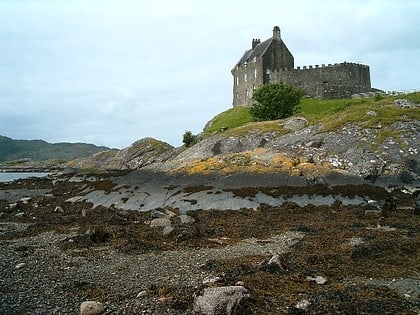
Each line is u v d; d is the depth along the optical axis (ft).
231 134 165.27
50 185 176.55
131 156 284.82
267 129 163.32
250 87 284.00
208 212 95.96
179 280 47.44
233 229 78.69
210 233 74.79
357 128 129.39
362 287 42.80
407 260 53.31
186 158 161.89
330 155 119.65
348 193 99.60
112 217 90.02
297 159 121.08
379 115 135.64
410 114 133.39
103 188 126.31
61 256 60.70
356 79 247.70
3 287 45.70
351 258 54.54
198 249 63.46
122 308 38.75
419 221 79.20
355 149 118.93
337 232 71.87
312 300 39.06
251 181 109.81
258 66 272.72
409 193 100.48
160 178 122.93
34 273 51.60
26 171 421.59
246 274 47.93
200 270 51.42
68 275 50.65
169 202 106.73
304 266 51.31
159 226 81.35
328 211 92.79
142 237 71.67
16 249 65.10
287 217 88.79
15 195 151.84
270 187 106.22
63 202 122.21
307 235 71.67
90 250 64.03
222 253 60.59
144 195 114.01
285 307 38.06
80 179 180.04
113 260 57.93
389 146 117.19
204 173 118.32
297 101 206.18
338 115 149.89
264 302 38.91
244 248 63.67
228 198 103.19
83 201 121.19
